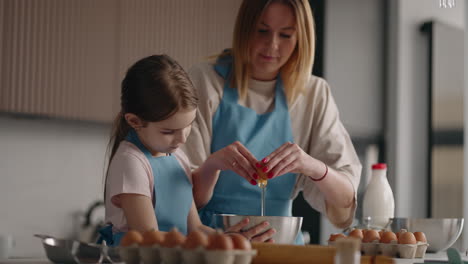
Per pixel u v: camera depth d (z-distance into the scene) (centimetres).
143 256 83
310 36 164
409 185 410
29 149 302
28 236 300
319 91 174
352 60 392
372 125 405
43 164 306
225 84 172
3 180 292
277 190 165
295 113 172
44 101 295
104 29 317
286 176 166
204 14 359
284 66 172
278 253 88
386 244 114
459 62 436
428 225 144
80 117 308
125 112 131
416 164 415
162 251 81
